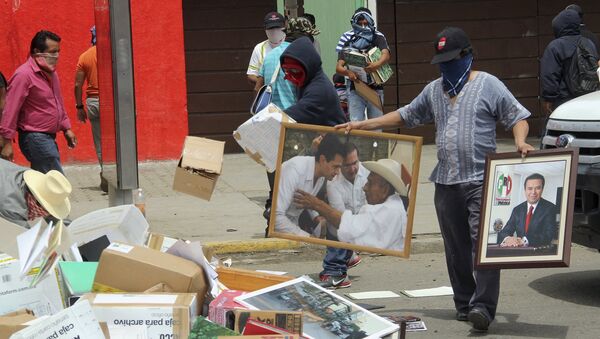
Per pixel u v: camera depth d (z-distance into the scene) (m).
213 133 19.92
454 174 8.64
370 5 15.17
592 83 13.44
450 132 8.62
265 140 8.92
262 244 12.82
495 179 8.37
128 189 12.20
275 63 13.57
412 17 20.39
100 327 5.35
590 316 9.35
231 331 5.53
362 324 6.24
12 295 6.06
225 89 19.88
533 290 10.51
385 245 8.05
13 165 7.19
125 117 12.08
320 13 15.89
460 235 8.89
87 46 18.70
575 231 9.86
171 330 5.50
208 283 6.30
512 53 20.73
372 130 8.77
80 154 18.94
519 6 20.66
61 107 12.89
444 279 11.23
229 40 19.77
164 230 13.59
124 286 6.07
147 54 19.05
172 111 19.27
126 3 11.93
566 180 8.11
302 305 6.36
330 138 8.08
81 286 6.36
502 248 8.29
